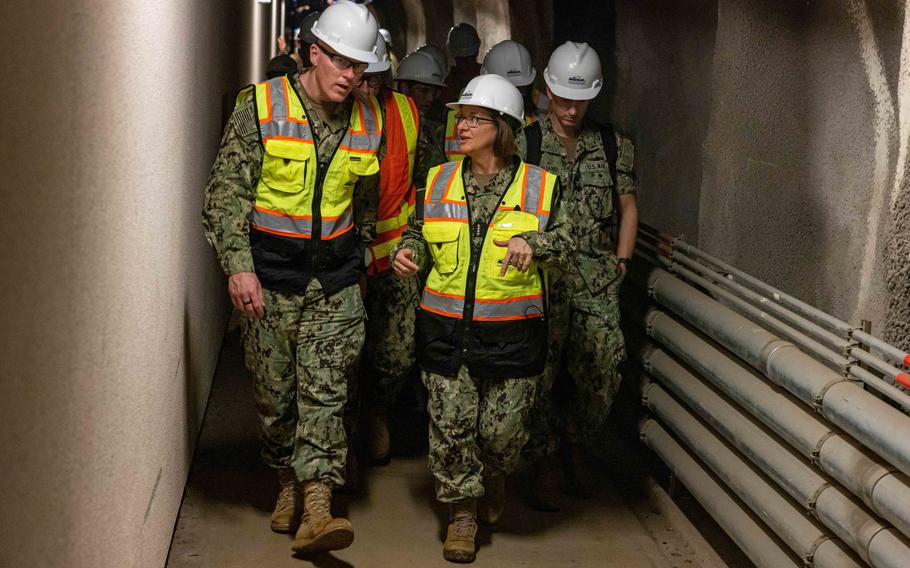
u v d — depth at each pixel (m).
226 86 6.99
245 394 5.87
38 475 1.88
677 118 5.50
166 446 3.66
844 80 3.71
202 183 5.20
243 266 3.68
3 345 1.69
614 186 4.52
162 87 3.51
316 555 3.95
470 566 3.94
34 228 1.84
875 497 2.75
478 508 4.27
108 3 2.44
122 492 2.69
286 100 3.74
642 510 4.61
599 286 4.49
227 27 7.12
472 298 3.78
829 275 3.81
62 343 2.03
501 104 3.75
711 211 4.97
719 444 4.07
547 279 4.21
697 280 4.42
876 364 2.88
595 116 7.23
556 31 8.22
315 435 3.78
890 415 2.79
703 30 5.05
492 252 3.76
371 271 4.62
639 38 6.16
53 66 1.95
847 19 3.67
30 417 1.83
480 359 3.79
